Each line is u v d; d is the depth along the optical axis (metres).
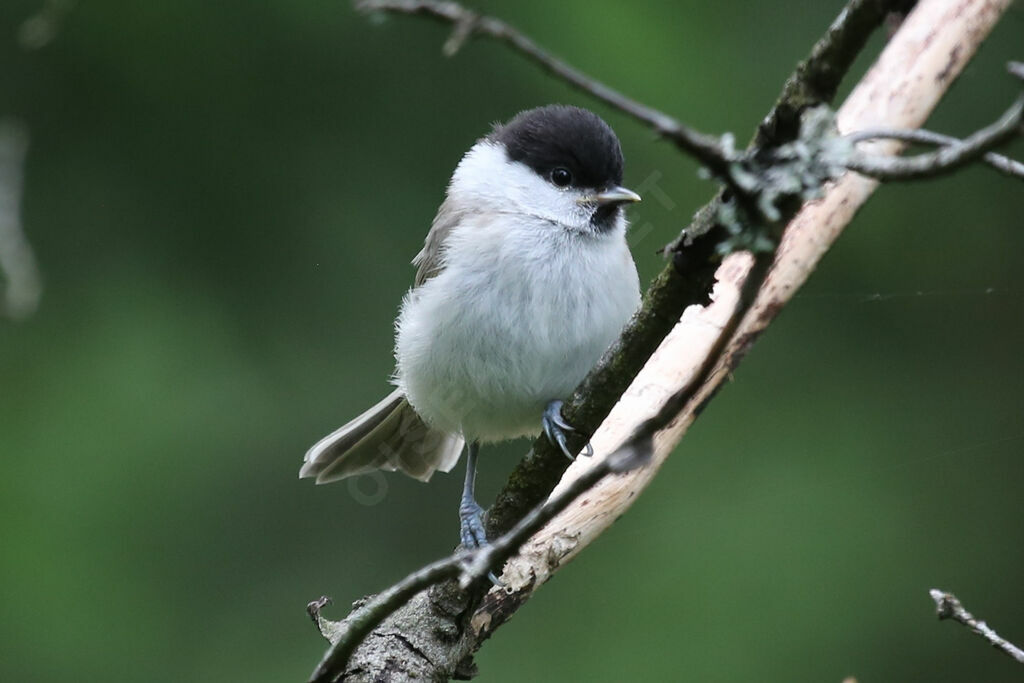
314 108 10.62
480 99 10.66
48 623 9.31
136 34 10.24
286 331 10.43
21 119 10.22
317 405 10.26
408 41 10.62
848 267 10.60
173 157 10.49
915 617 9.45
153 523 9.76
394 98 10.68
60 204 10.27
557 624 9.59
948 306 10.50
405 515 10.42
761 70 10.39
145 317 10.20
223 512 9.86
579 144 6.70
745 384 10.39
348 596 10.01
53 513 9.55
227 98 10.50
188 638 9.55
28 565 9.38
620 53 10.21
